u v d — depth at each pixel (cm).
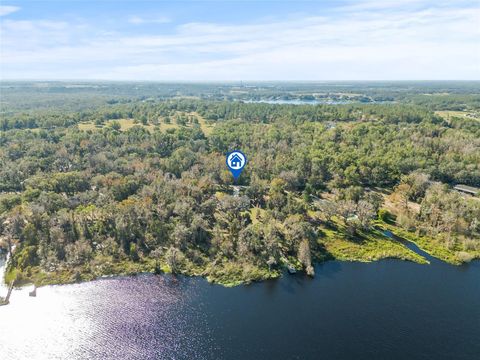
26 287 9775
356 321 8656
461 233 12550
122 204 12431
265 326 8475
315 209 14050
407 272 10719
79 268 10388
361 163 17312
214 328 8412
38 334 8188
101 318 8694
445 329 8419
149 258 11012
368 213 12850
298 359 7562
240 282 10125
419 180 15588
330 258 11350
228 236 11775
